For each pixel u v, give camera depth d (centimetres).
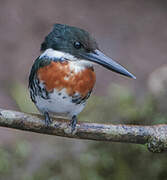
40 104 711
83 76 690
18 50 1409
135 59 1363
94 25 1508
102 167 1055
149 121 1038
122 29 1498
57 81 679
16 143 1109
